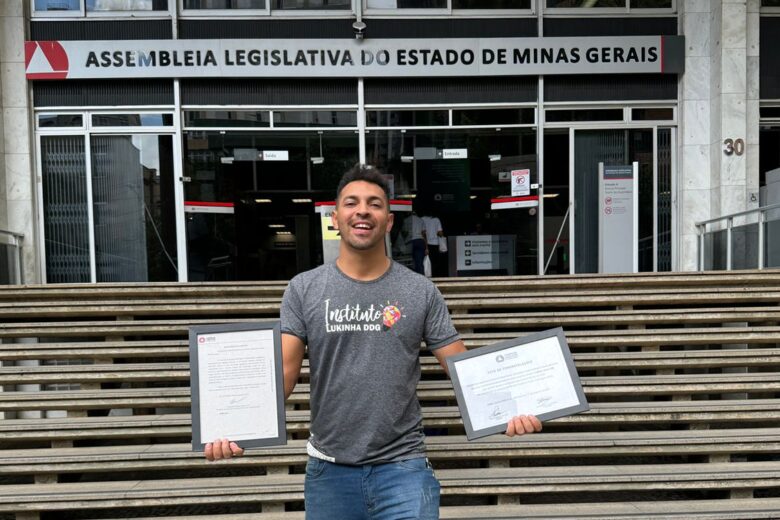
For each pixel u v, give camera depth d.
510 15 8.09
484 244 8.21
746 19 7.91
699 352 4.26
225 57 7.70
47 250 7.79
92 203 7.81
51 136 7.76
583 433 3.78
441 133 8.11
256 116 7.95
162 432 3.74
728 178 7.81
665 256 8.23
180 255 7.91
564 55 7.91
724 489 3.45
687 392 3.98
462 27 8.06
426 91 8.05
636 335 4.41
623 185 8.02
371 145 8.07
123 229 7.88
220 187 7.97
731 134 7.80
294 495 3.34
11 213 7.61
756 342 4.38
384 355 1.91
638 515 3.24
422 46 7.86
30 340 4.62
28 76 7.53
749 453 3.64
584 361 4.21
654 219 8.21
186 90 7.84
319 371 1.93
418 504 1.87
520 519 3.22
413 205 8.16
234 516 3.31
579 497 3.57
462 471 3.53
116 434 3.72
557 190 8.18
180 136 7.82
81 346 4.32
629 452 3.55
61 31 7.73
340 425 1.91
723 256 7.44
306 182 8.05
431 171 8.13
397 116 8.07
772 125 8.18
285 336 1.95
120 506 3.30
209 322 4.54
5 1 7.54
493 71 7.91
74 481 3.61
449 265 8.21
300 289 1.99
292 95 7.95
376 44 7.82
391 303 1.93
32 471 3.46
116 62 7.61
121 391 4.00
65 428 3.70
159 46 7.62
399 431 1.93
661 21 8.13
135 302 4.67
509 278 5.12
